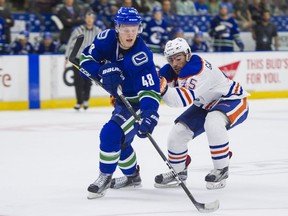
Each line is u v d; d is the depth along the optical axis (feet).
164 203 36.06
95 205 35.63
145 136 36.11
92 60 37.55
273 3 126.00
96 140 62.34
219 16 108.47
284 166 47.75
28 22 103.50
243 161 50.08
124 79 37.17
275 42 116.16
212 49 109.60
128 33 35.47
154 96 36.04
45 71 93.35
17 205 35.76
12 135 66.44
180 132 39.24
